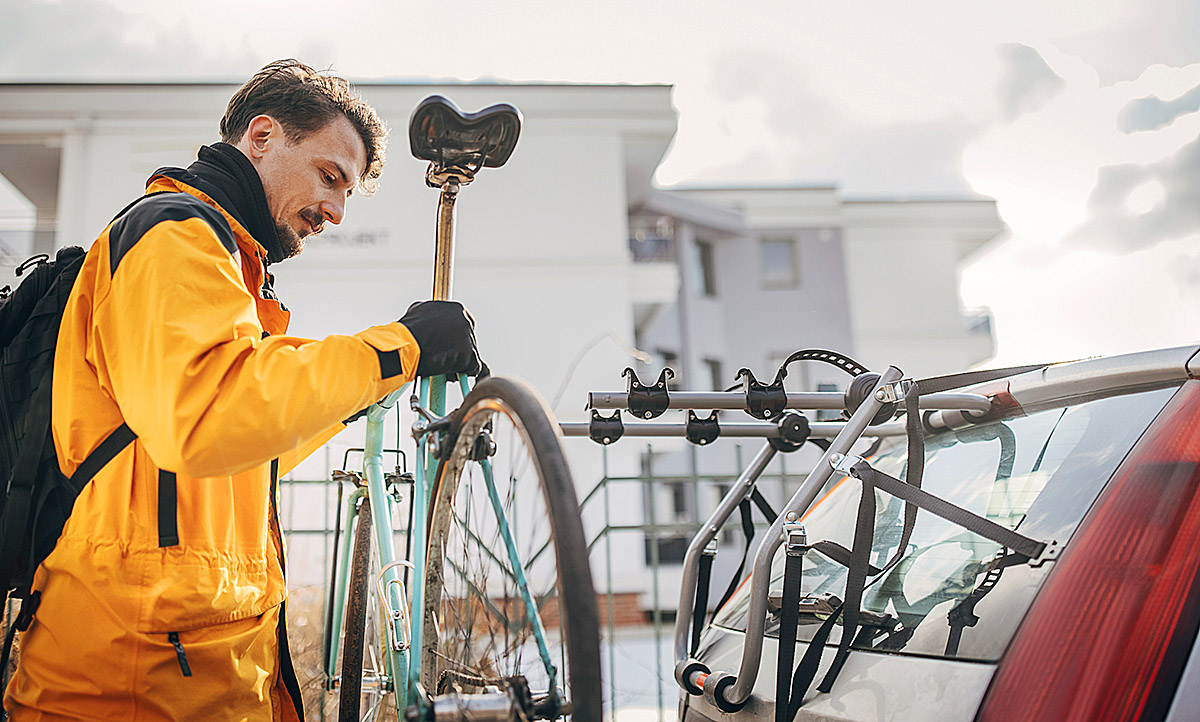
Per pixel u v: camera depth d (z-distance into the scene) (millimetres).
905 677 1312
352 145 1878
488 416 1364
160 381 1302
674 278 16734
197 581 1511
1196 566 1134
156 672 1461
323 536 3881
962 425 1785
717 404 1693
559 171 16156
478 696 1248
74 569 1465
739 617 1920
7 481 1529
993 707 1151
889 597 1504
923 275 24547
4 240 14453
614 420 1813
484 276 15711
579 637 1032
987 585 1320
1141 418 1358
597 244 16016
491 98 15961
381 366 1367
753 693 1591
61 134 15008
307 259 15367
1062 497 1335
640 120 16359
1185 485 1206
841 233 22906
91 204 14820
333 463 4258
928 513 1638
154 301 1357
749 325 22188
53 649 1462
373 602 2111
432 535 1567
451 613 1550
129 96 15109
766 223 22672
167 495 1509
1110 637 1111
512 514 1761
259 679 1615
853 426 1565
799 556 1501
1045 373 1606
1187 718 1052
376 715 1923
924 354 24203
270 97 1820
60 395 1517
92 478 1505
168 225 1435
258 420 1274
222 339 1337
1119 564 1167
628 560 14125
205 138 15180
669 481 4535
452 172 1524
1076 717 1075
